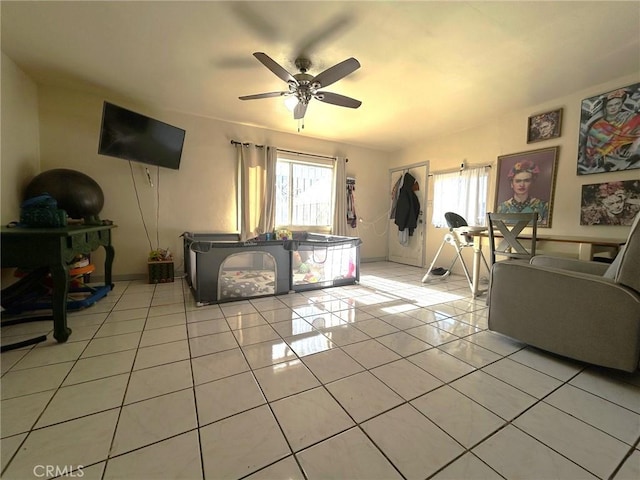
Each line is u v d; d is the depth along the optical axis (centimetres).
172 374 139
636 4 164
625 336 132
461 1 165
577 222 281
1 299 200
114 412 112
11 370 140
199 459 91
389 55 220
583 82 259
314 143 450
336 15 177
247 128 393
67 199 240
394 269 451
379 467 89
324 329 199
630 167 245
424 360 158
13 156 236
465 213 392
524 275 166
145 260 338
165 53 222
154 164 308
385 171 529
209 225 373
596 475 87
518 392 129
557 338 153
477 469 89
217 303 251
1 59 221
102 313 223
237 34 197
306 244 296
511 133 338
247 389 128
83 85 278
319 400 121
